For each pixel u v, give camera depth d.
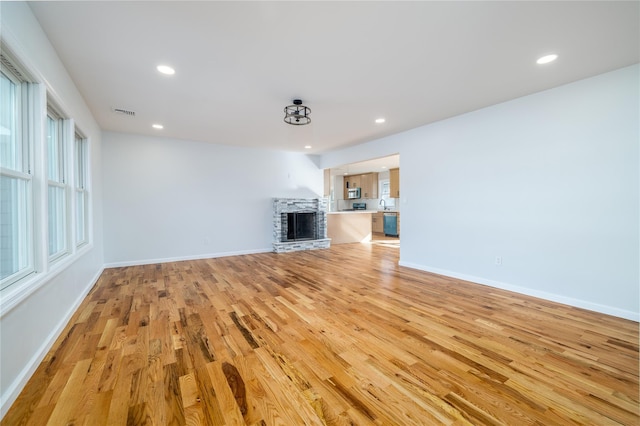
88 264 3.56
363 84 3.04
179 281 4.01
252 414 1.47
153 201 5.27
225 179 6.02
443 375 1.81
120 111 3.82
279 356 2.03
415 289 3.63
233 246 6.12
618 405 1.54
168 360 1.97
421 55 2.46
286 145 6.11
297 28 2.07
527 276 3.42
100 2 1.77
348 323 2.59
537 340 2.27
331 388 1.68
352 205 11.34
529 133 3.38
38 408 1.50
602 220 2.86
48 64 2.14
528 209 3.40
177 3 1.80
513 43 2.28
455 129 4.17
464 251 4.10
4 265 1.75
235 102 3.52
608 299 2.82
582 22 2.01
